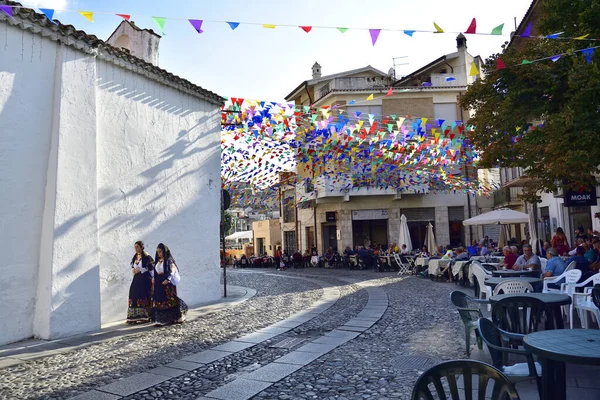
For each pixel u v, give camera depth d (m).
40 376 5.89
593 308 6.95
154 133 11.30
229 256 41.91
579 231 14.30
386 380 5.47
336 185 28.36
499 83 9.51
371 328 8.68
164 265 9.37
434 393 4.71
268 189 28.53
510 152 10.16
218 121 13.61
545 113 8.95
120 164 10.32
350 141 16.45
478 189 26.47
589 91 7.36
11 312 7.77
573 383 5.01
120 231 10.22
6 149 7.78
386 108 29.11
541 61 8.55
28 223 8.09
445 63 30.48
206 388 5.38
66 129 8.52
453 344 7.11
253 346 7.44
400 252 24.12
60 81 8.52
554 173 9.16
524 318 5.42
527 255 11.22
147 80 11.18
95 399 5.04
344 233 29.72
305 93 35.12
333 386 5.34
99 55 9.73
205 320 9.92
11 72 7.90
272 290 16.06
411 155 18.78
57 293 8.09
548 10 8.88
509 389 2.68
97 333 8.53
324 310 11.01
